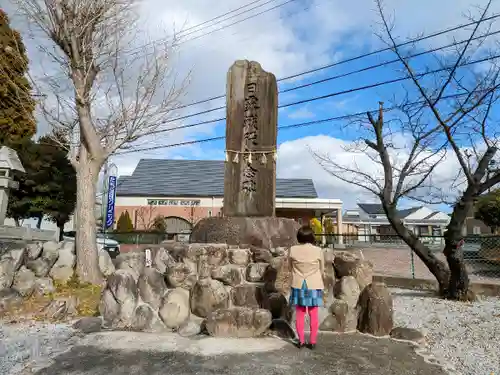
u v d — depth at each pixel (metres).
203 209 31.28
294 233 6.36
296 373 3.30
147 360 3.57
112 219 19.27
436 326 5.22
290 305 4.60
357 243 21.67
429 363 3.69
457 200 7.32
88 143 8.37
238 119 7.18
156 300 4.71
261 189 6.95
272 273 4.84
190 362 3.52
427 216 43.22
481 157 7.44
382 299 4.65
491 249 10.90
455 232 6.97
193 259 4.96
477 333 4.86
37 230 14.34
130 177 33.56
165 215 31.05
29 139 19.45
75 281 7.34
